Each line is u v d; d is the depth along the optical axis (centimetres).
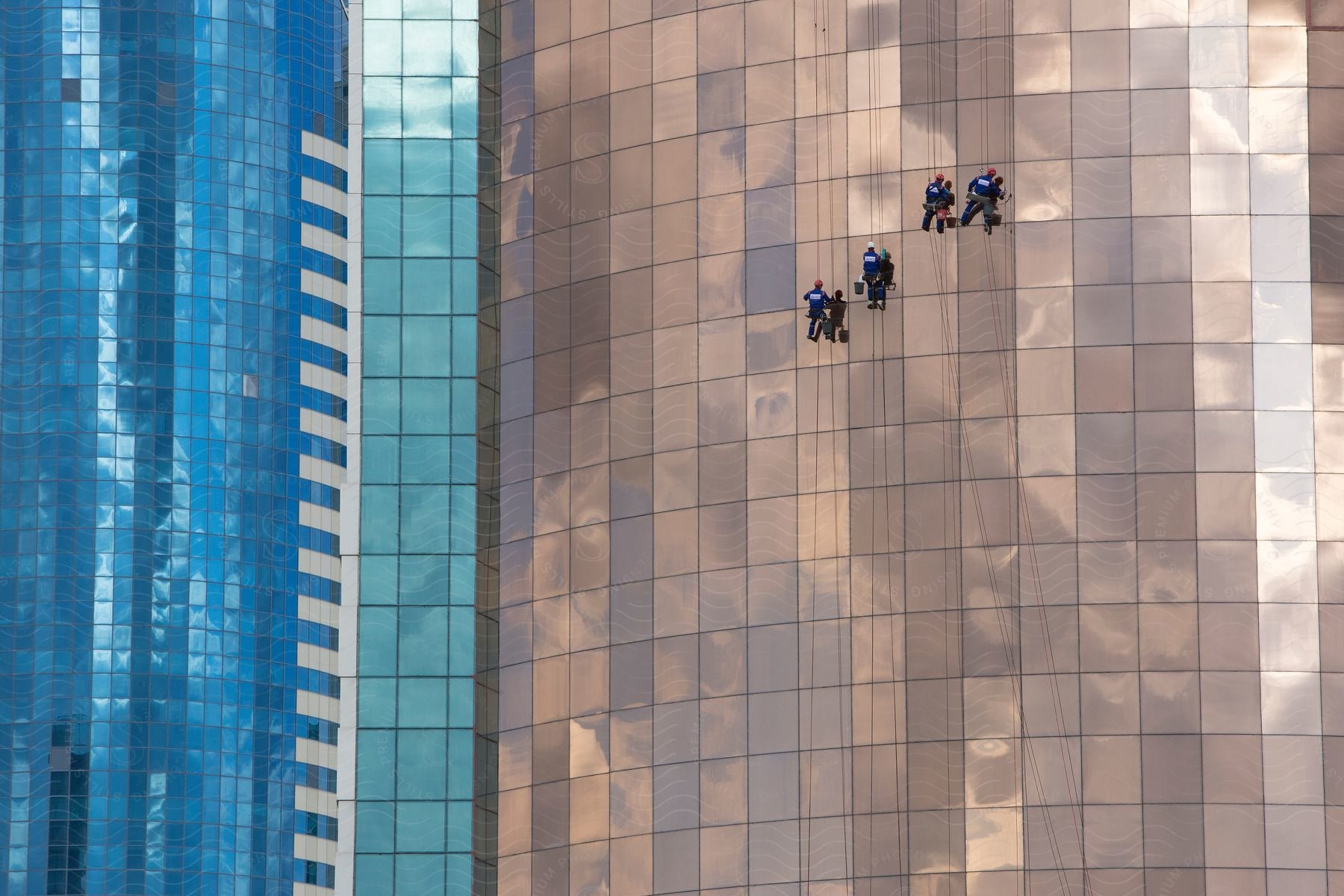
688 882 14612
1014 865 14038
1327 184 14912
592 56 16350
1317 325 14712
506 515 16050
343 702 15988
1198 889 13900
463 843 15662
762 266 15400
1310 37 15088
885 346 15000
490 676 15850
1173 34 15112
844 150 15362
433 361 16512
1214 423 14600
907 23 15425
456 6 17125
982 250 15000
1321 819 13962
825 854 14325
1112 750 14138
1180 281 14800
